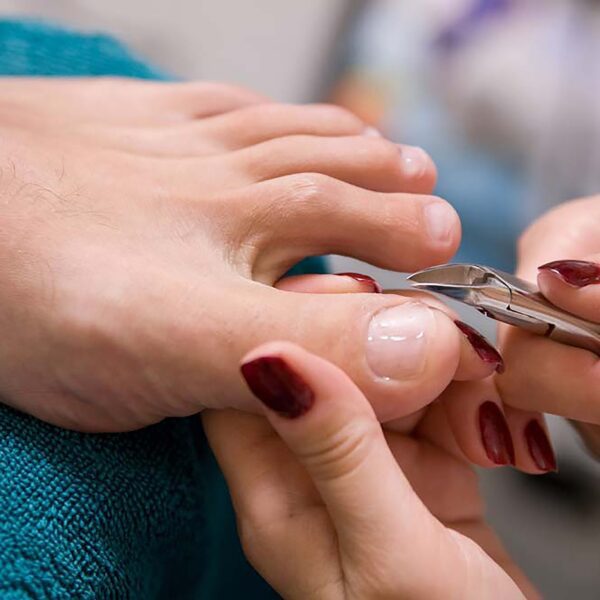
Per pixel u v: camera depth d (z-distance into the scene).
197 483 0.32
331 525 0.29
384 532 0.27
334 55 0.64
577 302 0.29
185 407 0.30
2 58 0.41
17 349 0.30
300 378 0.26
